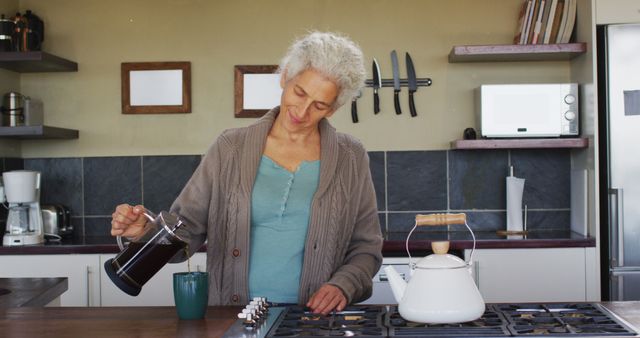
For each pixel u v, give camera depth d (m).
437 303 1.47
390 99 3.98
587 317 1.52
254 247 1.88
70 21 4.03
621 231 3.45
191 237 1.91
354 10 3.98
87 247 3.45
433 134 3.97
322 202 1.88
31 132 3.62
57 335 1.48
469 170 3.97
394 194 3.98
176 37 4.00
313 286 1.88
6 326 1.58
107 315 1.69
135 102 4.00
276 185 1.87
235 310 1.75
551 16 3.72
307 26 3.98
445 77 3.96
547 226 3.96
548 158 3.96
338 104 1.86
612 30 3.49
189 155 4.01
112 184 4.03
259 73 3.96
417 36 3.96
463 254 3.48
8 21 3.74
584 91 3.67
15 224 3.60
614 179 3.47
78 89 4.03
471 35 3.96
